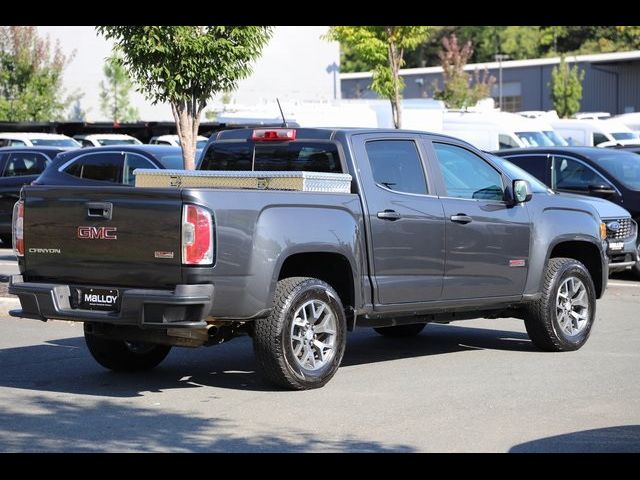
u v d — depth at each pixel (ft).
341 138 31.42
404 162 32.58
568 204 37.50
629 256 52.95
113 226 27.84
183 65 47.50
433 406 27.99
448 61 182.39
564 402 28.55
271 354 28.76
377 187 31.45
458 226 33.37
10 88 141.38
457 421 26.35
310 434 25.03
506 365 34.14
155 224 27.14
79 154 55.52
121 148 54.90
